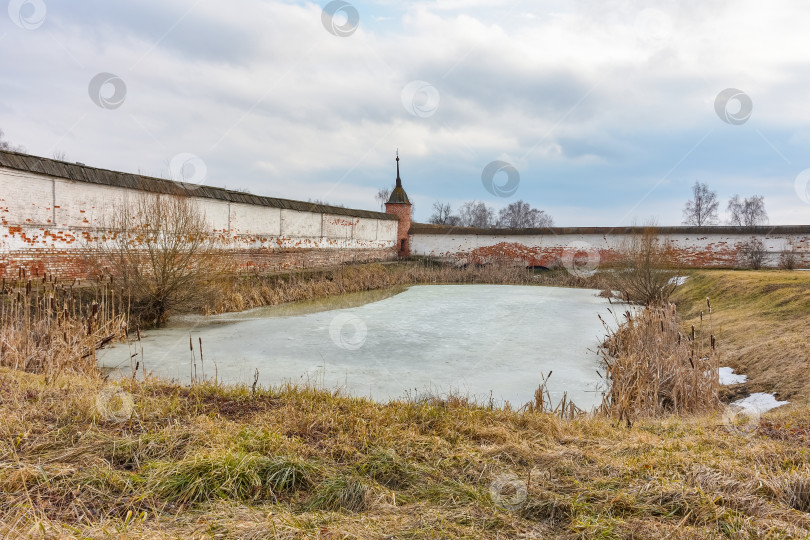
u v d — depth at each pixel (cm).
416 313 1526
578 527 284
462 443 443
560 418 546
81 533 248
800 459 375
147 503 299
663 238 2627
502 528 292
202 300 1276
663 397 693
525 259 3016
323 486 338
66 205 1243
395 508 313
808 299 1050
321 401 573
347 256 2720
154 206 1197
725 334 1025
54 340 696
